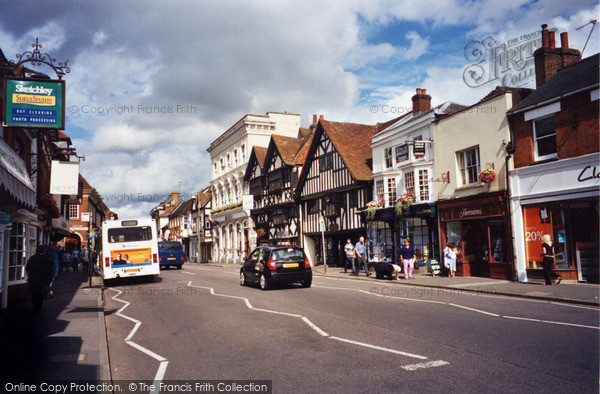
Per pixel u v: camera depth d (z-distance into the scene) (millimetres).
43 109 10789
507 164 16125
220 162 49062
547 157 15000
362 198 24766
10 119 10555
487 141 17062
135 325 9648
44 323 9453
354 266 21938
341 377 5352
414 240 21016
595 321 7988
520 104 16078
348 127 28656
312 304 11430
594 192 13273
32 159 15922
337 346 6867
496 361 5727
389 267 18406
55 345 7348
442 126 19375
